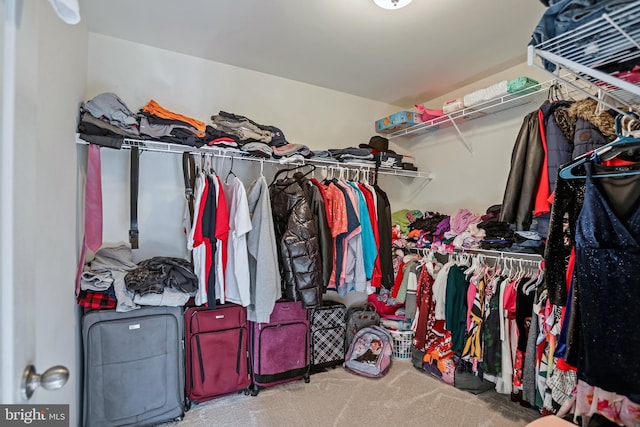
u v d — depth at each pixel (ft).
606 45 2.81
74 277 5.47
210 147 7.09
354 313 9.39
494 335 6.72
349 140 10.44
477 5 5.92
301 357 7.80
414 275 8.96
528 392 6.23
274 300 6.91
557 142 5.57
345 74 8.99
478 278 7.27
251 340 7.42
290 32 6.92
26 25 2.04
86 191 6.05
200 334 6.74
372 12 6.17
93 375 5.64
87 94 6.87
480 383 7.39
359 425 6.21
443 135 10.24
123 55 7.30
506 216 6.01
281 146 8.18
